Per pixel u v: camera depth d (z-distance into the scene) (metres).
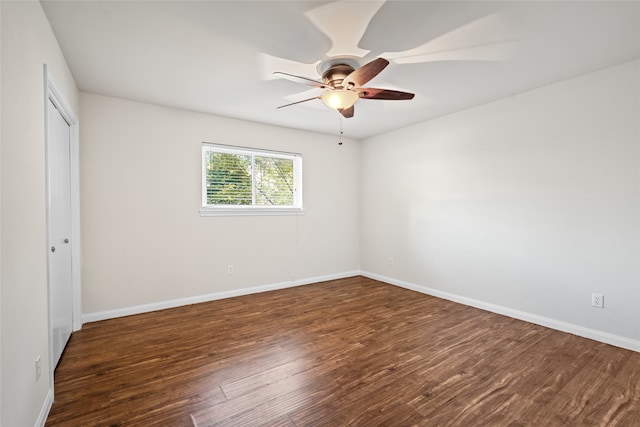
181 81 2.69
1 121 1.13
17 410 1.25
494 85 2.80
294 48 2.14
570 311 2.69
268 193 4.17
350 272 5.00
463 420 1.58
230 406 1.69
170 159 3.38
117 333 2.68
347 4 1.67
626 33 1.96
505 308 3.16
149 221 3.27
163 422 1.56
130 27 1.88
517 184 3.04
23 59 1.37
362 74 2.04
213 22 1.84
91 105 2.96
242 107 3.38
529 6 1.69
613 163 2.43
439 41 2.05
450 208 3.69
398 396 1.78
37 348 1.50
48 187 1.73
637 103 2.31
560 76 2.62
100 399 1.75
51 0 1.61
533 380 1.95
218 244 3.72
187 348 2.39
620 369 2.07
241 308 3.37
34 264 1.49
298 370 2.07
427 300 3.69
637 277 2.34
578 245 2.64
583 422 1.57
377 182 4.73
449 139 3.68
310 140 4.49
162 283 3.35
